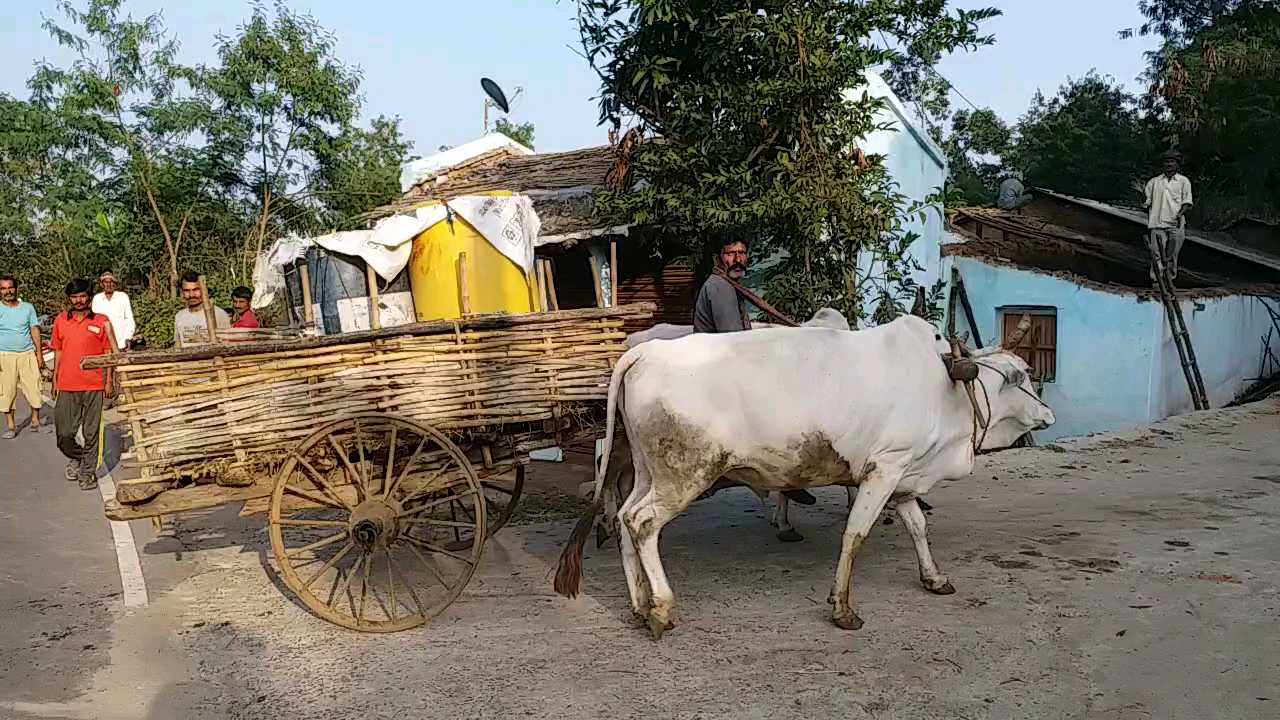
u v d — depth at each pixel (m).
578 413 6.25
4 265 25.16
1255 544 7.27
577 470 10.99
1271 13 26.02
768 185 9.77
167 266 23.77
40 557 7.61
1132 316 15.20
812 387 5.71
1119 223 20.41
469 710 4.81
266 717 4.79
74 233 23.70
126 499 5.60
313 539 8.17
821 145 9.70
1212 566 6.73
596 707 4.81
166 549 7.87
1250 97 24.81
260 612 6.30
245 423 5.68
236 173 23.61
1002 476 10.02
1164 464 10.44
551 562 7.32
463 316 6.11
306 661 5.47
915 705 4.75
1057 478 9.85
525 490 9.85
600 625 5.95
